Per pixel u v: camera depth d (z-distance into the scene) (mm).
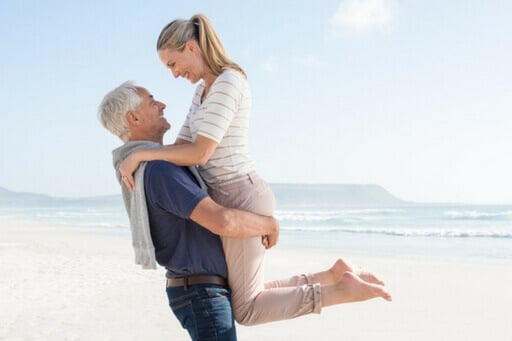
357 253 15883
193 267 2818
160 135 3059
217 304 2834
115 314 7211
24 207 99750
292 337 5980
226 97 2826
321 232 26344
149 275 10430
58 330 6457
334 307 7492
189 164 2814
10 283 9641
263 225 2857
